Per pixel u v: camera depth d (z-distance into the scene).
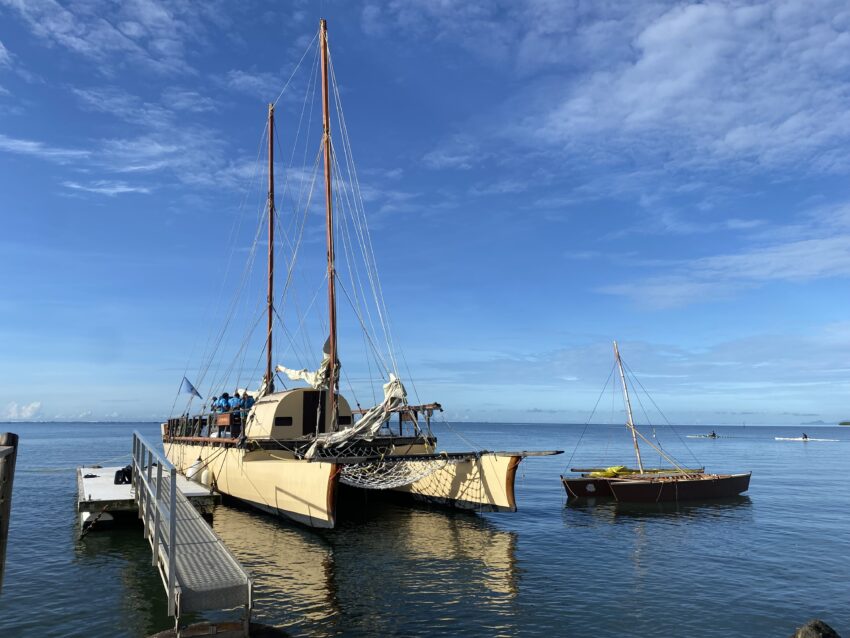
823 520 23.41
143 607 11.70
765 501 29.03
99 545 17.02
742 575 14.64
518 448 89.19
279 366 28.61
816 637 9.40
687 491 28.78
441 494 23.20
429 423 23.27
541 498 29.97
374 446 22.53
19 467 46.44
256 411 24.58
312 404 23.44
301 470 18.69
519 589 13.05
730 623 11.20
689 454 79.12
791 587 13.60
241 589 9.14
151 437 106.88
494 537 18.70
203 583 9.14
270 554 15.95
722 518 23.80
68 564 14.98
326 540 17.78
